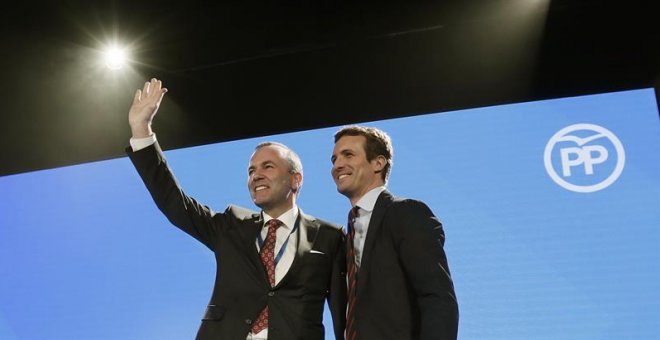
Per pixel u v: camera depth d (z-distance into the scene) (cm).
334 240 231
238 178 357
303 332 206
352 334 189
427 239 187
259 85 397
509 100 354
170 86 409
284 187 235
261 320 207
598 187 308
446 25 370
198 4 376
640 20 345
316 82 388
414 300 188
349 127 229
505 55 361
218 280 220
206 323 211
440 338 168
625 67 342
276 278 217
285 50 391
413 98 370
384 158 222
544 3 354
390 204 203
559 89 349
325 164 345
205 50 397
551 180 316
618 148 311
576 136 319
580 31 353
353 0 369
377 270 192
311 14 377
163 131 402
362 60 384
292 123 385
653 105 315
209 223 233
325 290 221
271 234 228
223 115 398
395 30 375
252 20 382
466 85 363
